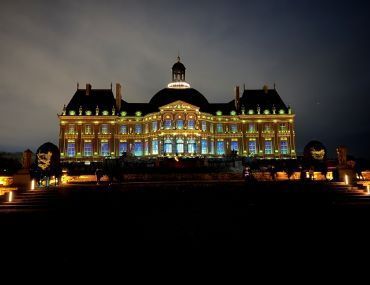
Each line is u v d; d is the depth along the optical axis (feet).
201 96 303.68
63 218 59.82
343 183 85.20
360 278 32.50
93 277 33.83
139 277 33.68
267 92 305.53
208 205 69.26
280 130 284.82
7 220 58.59
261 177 120.16
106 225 55.57
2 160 176.14
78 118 276.00
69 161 268.82
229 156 246.47
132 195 77.51
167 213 62.95
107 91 298.35
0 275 34.63
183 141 259.39
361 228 52.65
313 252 41.16
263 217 59.77
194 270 35.45
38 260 39.42
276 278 32.76
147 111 293.02
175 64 309.01
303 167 102.27
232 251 41.88
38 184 92.27
